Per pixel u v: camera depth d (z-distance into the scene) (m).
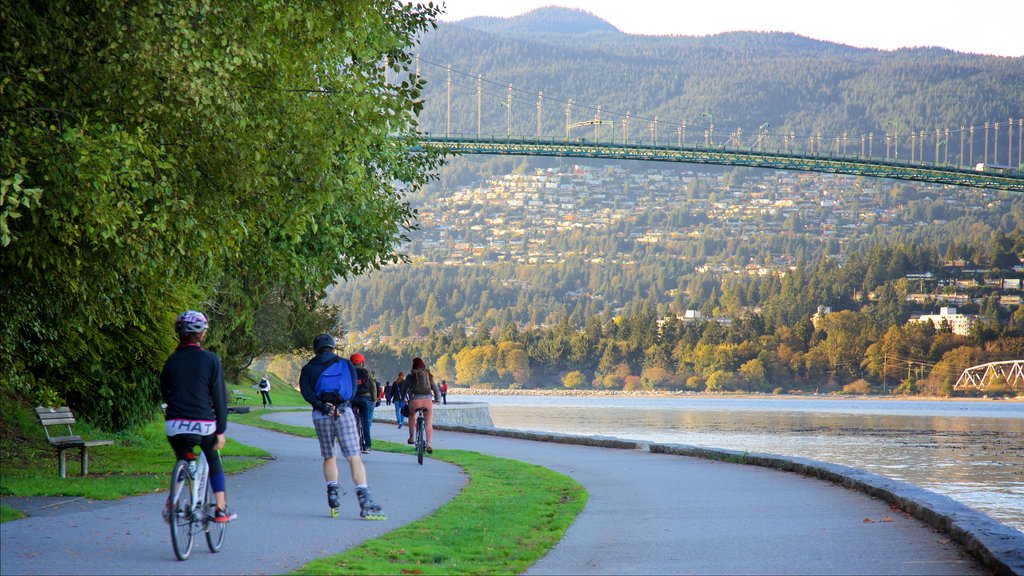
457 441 44.28
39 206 18.31
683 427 151.12
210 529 14.12
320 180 22.88
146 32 18.23
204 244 20.84
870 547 15.24
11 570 12.56
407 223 31.56
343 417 17.92
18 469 23.66
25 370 28.17
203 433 13.98
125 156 18.14
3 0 17.59
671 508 20.39
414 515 18.59
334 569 12.95
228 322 47.41
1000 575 12.85
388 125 23.89
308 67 22.31
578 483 25.56
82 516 16.98
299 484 23.56
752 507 20.38
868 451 100.44
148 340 31.27
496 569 13.56
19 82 18.48
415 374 33.59
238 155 20.47
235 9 19.72
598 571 13.64
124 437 32.72
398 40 25.75
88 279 22.11
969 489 60.06
